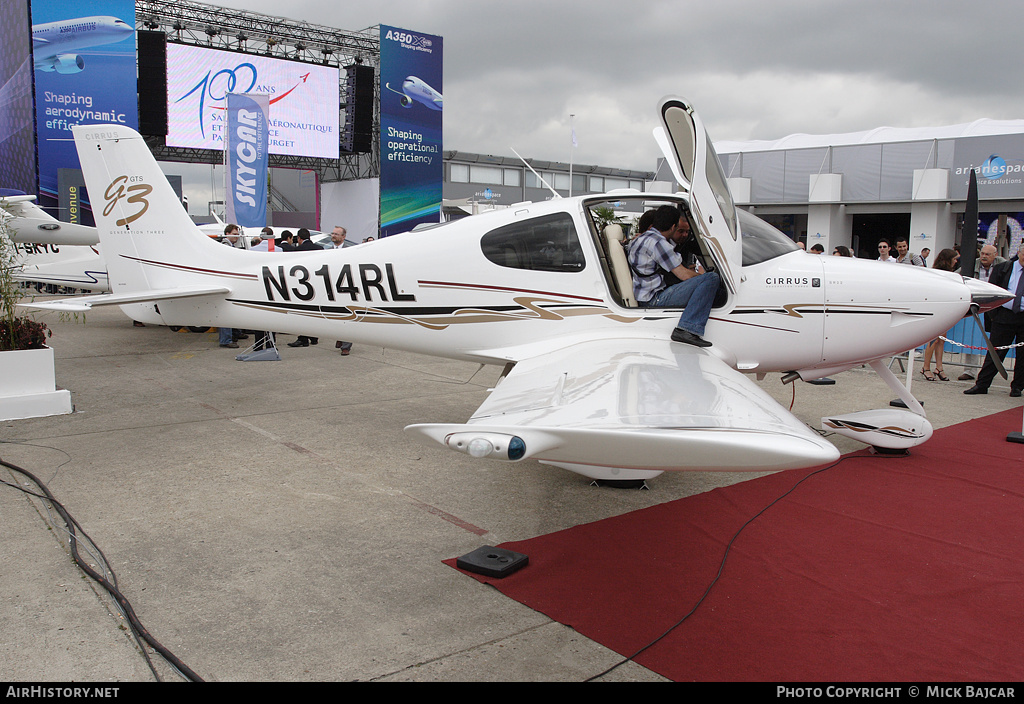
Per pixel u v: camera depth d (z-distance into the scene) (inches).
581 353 130.5
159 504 129.8
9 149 595.8
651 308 145.4
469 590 98.5
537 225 149.5
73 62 597.0
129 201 192.5
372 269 162.7
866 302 150.1
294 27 737.0
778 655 82.4
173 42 666.2
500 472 153.4
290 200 1047.0
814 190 751.1
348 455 163.9
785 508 132.6
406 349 168.7
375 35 784.9
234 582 99.4
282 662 79.8
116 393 226.8
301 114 755.4
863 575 104.0
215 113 697.0
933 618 91.4
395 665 79.7
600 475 138.4
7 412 188.2
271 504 131.3
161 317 195.0
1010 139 651.5
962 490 143.5
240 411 205.9
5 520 120.2
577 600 95.6
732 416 84.7
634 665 80.4
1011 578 103.0
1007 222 677.3
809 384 255.8
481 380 259.9
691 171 131.6
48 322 418.0
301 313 175.5
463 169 1151.0
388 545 113.6
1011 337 233.9
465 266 154.7
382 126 765.9
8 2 568.4
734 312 147.3
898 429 165.2
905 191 708.7
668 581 101.6
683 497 138.9
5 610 90.2
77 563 103.7
